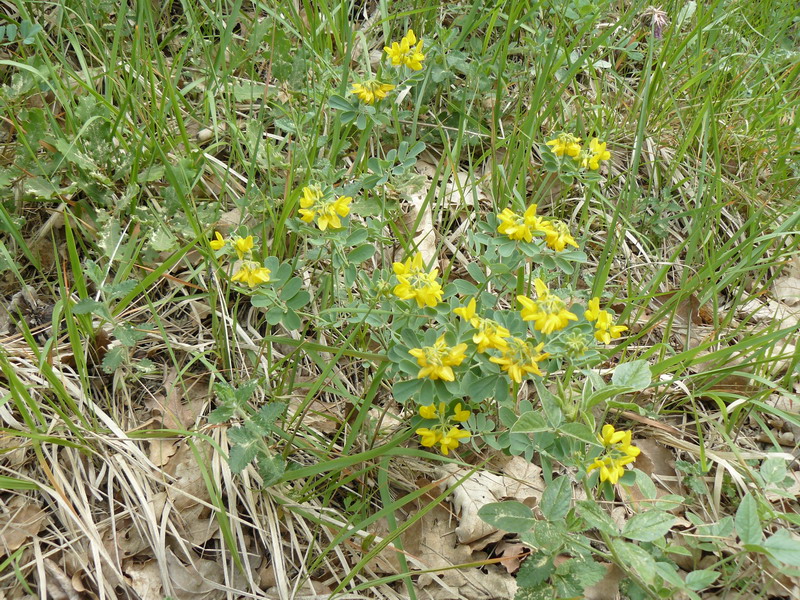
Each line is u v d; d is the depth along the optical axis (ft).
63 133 1.76
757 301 2.04
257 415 1.41
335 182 1.86
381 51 2.21
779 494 1.49
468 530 1.53
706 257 1.94
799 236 1.98
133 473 1.52
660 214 2.09
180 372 1.63
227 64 2.07
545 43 2.12
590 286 1.86
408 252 1.74
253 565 1.49
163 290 1.78
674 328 1.95
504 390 1.36
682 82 2.32
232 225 1.84
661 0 2.46
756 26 2.57
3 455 1.50
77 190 1.73
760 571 1.46
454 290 1.52
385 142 2.08
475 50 2.16
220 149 1.97
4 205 1.73
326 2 2.13
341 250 1.54
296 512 1.49
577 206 2.02
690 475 1.64
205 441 1.57
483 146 2.13
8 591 1.39
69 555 1.44
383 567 1.50
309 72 2.09
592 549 1.31
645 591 1.33
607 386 1.40
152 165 1.78
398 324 1.47
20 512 1.47
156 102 1.89
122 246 1.71
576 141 1.63
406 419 1.59
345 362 1.72
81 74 1.93
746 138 2.23
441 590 1.48
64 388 1.53
